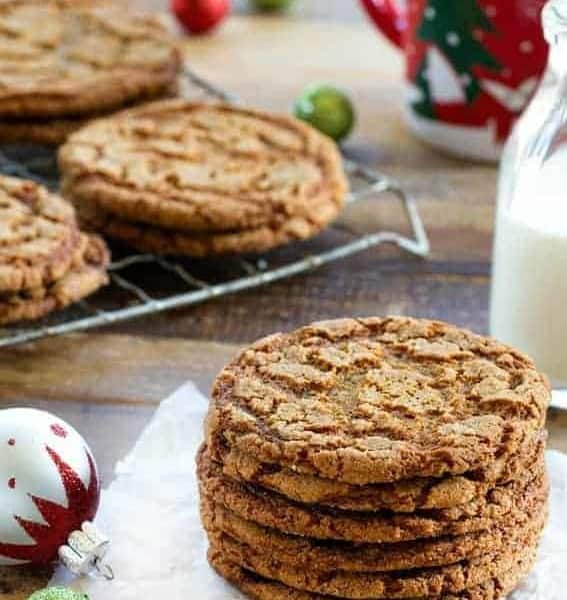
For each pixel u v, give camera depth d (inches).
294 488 21.0
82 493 22.2
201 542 22.7
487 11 31.4
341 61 37.8
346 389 22.4
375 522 21.0
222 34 39.1
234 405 22.0
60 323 27.5
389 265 29.7
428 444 21.2
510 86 32.1
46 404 25.6
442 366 22.8
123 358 26.8
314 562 21.1
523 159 26.0
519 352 23.2
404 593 21.1
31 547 22.0
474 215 31.4
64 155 29.9
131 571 22.2
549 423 25.6
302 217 28.9
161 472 23.8
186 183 29.0
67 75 32.4
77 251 27.4
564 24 24.6
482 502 21.2
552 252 25.4
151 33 34.5
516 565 21.7
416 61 33.0
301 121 31.9
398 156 33.5
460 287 29.1
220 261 29.5
